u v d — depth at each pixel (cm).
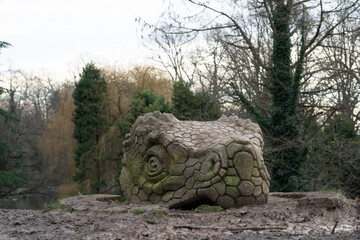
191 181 697
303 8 1789
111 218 578
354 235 503
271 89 1822
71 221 566
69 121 2788
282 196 894
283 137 1705
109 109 2677
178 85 2152
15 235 493
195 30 2038
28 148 3856
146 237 477
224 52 2100
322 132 1830
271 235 495
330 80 1970
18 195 3391
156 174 742
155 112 822
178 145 722
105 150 2442
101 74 2903
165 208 647
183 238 471
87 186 2450
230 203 676
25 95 4625
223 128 812
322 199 660
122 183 816
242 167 684
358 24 1794
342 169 1738
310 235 500
